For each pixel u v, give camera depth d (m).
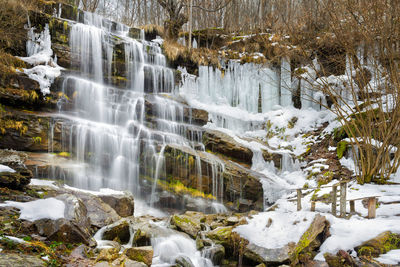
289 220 7.74
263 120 17.06
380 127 10.22
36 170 8.75
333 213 8.06
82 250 5.78
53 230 5.81
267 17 21.88
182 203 11.13
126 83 14.73
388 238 6.53
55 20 12.82
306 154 14.16
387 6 9.65
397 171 10.71
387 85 11.38
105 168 10.97
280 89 17.62
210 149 13.36
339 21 10.75
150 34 18.58
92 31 13.80
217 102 17.66
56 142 10.30
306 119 16.06
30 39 12.30
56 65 12.32
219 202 11.48
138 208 10.52
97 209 7.71
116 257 5.96
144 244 7.12
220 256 7.20
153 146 11.59
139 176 11.55
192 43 20.73
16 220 5.85
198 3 26.42
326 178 11.77
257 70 17.64
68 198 6.87
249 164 13.34
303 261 6.54
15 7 11.97
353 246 6.48
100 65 13.95
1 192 6.81
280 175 13.48
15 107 10.47
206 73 17.61
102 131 11.12
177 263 6.53
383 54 10.05
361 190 9.96
